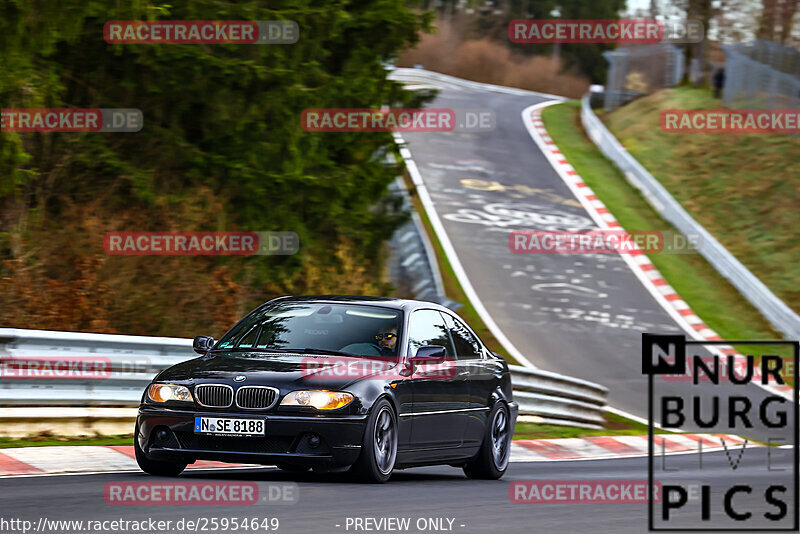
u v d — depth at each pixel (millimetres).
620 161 146125
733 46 156750
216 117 61750
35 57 56156
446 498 26312
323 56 66500
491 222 119000
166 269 58188
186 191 62250
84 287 53406
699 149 144375
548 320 92375
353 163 70750
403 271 100188
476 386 34031
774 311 97562
